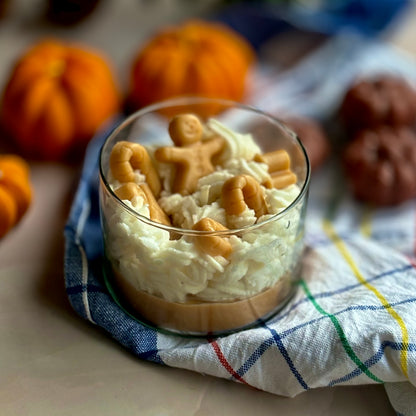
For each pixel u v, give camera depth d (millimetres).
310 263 361
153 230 302
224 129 341
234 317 321
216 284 305
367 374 301
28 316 335
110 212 314
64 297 344
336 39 502
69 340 327
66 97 423
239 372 308
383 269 346
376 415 308
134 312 332
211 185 318
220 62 450
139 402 307
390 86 449
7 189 370
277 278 321
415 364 294
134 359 322
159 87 444
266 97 473
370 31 519
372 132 434
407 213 417
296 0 536
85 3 504
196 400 309
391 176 407
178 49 453
